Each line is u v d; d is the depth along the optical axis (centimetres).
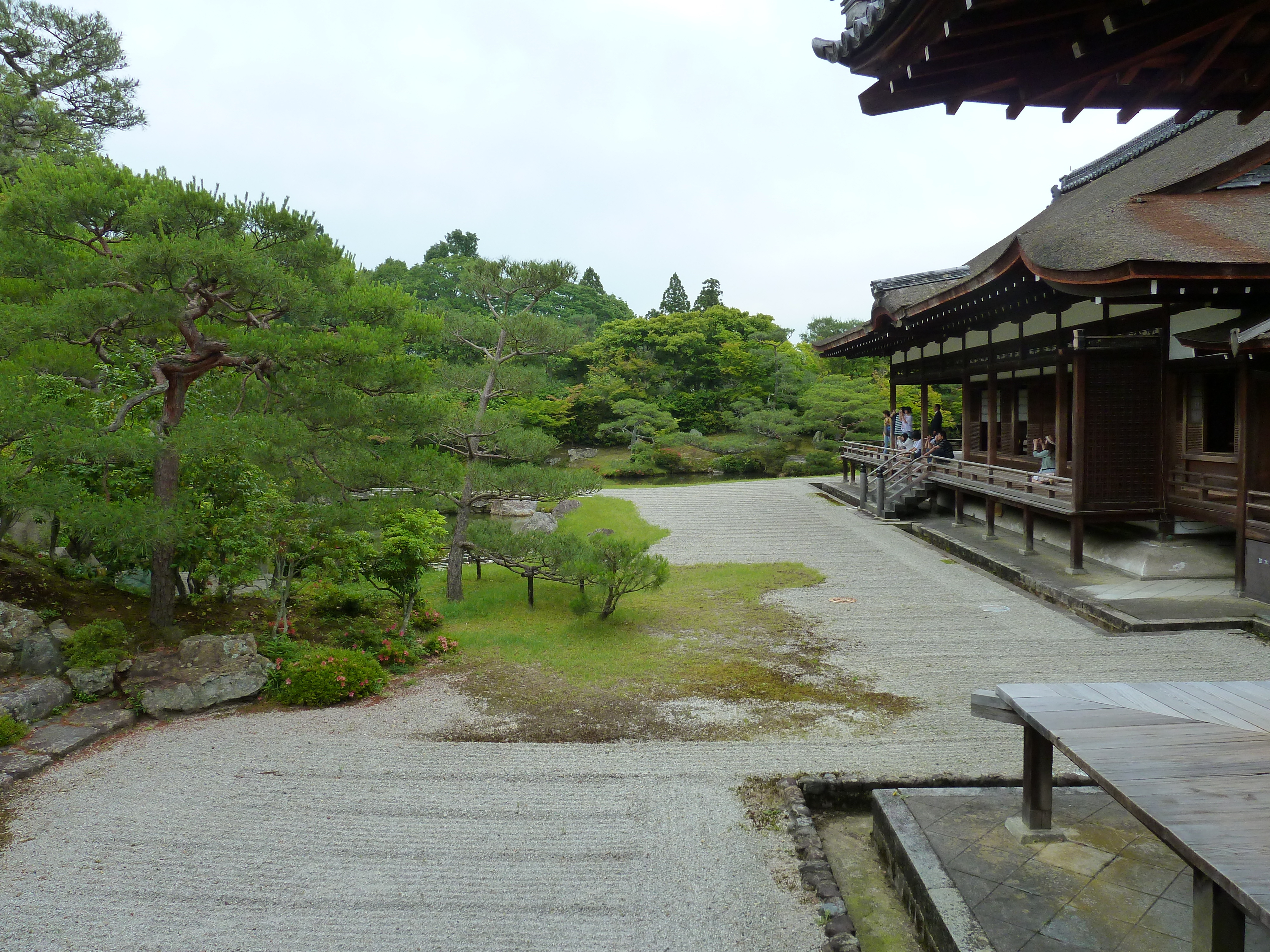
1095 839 498
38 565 1029
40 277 823
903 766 660
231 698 831
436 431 1261
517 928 461
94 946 445
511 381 1355
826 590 1312
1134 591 1159
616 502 2323
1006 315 1559
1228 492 1121
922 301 1602
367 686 862
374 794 630
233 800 620
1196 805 330
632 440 4166
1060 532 1495
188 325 866
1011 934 406
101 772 671
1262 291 1027
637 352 4844
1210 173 1339
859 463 2514
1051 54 291
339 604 1139
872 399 3738
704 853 538
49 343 886
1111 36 273
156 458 890
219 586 1126
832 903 473
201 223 838
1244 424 1078
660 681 890
